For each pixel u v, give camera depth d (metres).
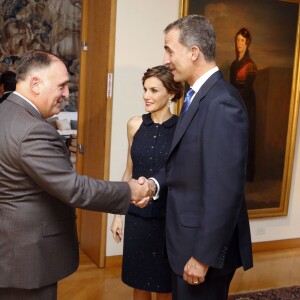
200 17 1.74
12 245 1.62
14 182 1.59
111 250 3.76
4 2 8.33
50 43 8.66
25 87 1.63
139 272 2.33
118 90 3.62
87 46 4.01
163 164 2.24
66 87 1.72
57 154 1.58
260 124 4.12
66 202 1.59
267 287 3.48
